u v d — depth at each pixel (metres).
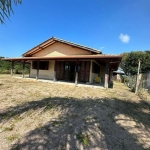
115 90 10.41
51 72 15.29
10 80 12.50
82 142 2.79
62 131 3.17
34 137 2.90
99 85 11.84
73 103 5.41
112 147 2.69
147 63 22.69
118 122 3.93
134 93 10.08
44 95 6.77
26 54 17.23
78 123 3.61
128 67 24.66
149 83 11.38
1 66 23.39
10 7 2.38
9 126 3.38
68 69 14.35
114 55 9.50
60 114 4.16
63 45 15.20
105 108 5.09
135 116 4.61
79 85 11.13
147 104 6.56
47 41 15.38
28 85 9.92
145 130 3.58
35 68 16.72
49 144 2.67
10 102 5.24
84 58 10.70
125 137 3.12
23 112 4.23
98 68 16.23
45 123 3.55
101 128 3.44
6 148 2.53
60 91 8.20
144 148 2.73
